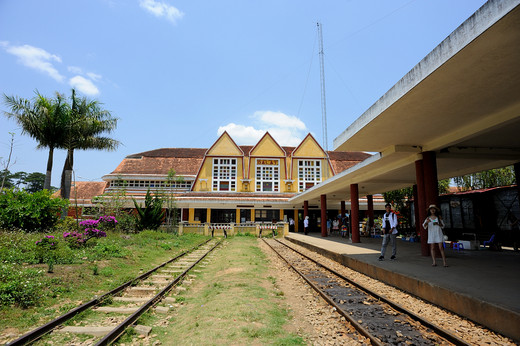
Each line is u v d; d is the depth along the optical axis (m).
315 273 11.06
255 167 37.25
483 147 11.62
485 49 5.18
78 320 6.22
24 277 7.85
